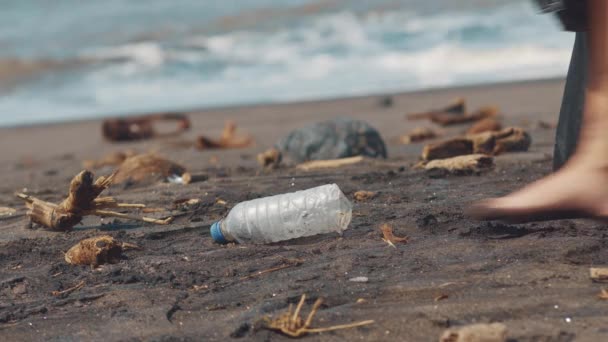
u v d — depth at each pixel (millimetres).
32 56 25578
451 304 3869
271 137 13359
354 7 28266
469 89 17906
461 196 6219
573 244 4547
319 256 4824
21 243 5641
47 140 15812
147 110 18906
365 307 3932
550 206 4254
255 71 22203
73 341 3891
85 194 5844
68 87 21984
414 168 7586
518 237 4809
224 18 28672
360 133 9188
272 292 4254
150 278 4641
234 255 4992
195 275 4656
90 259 4996
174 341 3746
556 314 3674
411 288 4105
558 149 4812
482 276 4191
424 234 5133
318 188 5320
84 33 28516
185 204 6527
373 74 20891
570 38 22125
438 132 12289
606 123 4160
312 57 23094
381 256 4688
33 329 4074
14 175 11016
